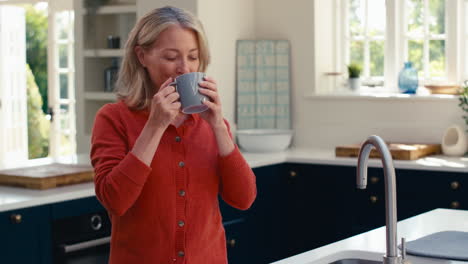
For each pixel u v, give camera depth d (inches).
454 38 174.7
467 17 174.4
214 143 70.4
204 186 68.5
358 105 179.0
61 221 118.6
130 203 63.4
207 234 69.2
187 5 174.2
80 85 195.0
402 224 87.2
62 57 236.8
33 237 114.1
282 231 167.9
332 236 162.1
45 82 332.8
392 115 175.0
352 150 162.4
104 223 126.1
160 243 66.5
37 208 114.5
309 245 165.2
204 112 66.6
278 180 166.1
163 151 67.1
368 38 186.1
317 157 164.2
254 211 160.1
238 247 156.4
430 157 160.7
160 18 66.1
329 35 188.9
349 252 73.9
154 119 62.8
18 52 272.7
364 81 186.7
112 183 62.8
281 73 187.2
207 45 68.3
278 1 188.2
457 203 145.8
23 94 275.4
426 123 170.7
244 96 186.4
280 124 187.5
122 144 67.3
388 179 59.7
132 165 62.4
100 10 191.0
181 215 66.9
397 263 60.1
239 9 186.4
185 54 66.4
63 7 229.5
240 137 176.1
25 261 112.9
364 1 186.4
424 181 149.7
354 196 158.6
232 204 71.7
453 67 175.2
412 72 174.9
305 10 184.5
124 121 68.0
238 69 185.9
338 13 189.5
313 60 184.2
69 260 119.5
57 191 121.0
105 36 200.2
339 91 188.7
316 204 163.5
